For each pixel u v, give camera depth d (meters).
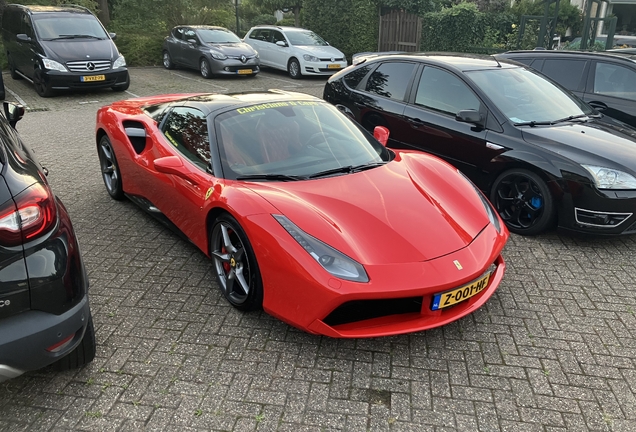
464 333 2.96
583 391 2.51
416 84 5.47
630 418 2.34
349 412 2.34
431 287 2.53
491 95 4.82
